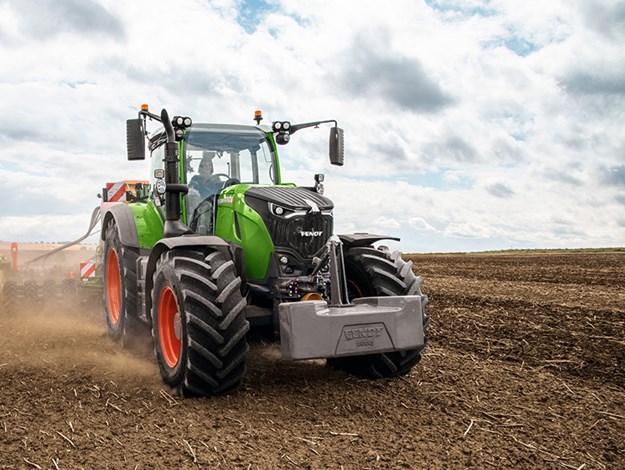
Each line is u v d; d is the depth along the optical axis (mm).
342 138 5648
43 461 3203
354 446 3529
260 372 5234
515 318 8211
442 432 3820
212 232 5449
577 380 5191
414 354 5023
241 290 5129
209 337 4281
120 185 9172
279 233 4949
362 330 4355
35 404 4238
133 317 6191
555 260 23703
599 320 7965
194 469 3121
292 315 4184
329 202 5215
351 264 5293
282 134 5910
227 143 5773
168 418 3943
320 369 5402
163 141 5973
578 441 3729
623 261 22281
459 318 8273
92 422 3846
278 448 3459
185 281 4398
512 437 3768
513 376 5281
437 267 20578
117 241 6570
